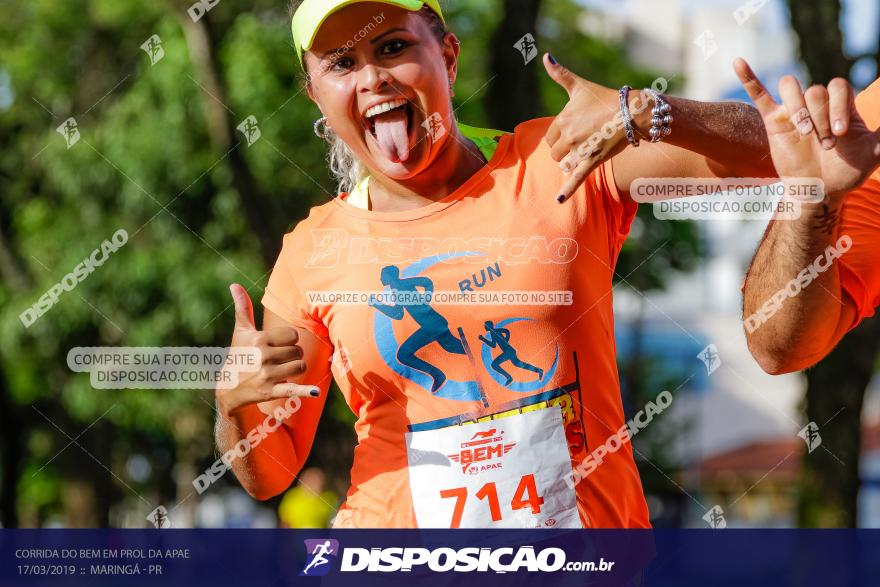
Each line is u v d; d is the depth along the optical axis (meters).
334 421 11.16
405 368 3.52
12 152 15.86
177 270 13.69
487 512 3.47
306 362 3.74
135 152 13.47
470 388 3.47
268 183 12.69
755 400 26.06
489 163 3.64
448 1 4.00
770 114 3.18
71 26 15.45
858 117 3.13
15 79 15.42
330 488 11.12
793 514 11.12
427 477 3.51
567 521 3.44
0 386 16.33
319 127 4.08
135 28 14.95
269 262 10.16
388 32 3.51
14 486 17.16
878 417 23.00
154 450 20.39
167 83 13.26
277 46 12.77
